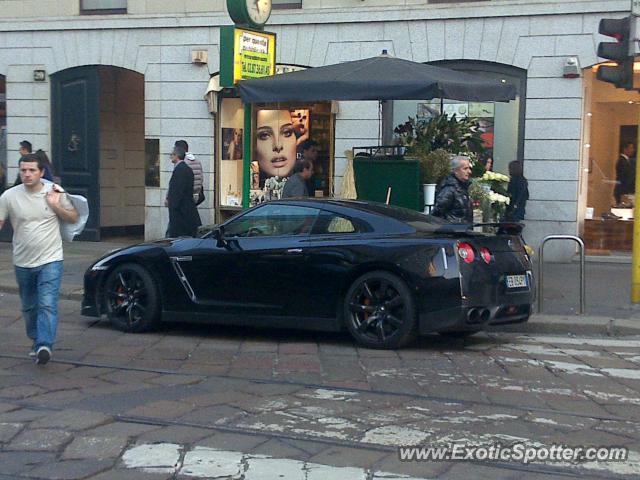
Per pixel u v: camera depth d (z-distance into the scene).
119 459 6.07
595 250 16.25
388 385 7.95
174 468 5.90
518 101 15.88
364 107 16.73
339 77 11.80
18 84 19.50
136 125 20.27
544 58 15.58
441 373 8.43
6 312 11.77
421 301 9.22
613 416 7.04
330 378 8.21
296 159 17.50
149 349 9.58
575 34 15.38
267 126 17.70
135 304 10.54
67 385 7.92
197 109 18.03
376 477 5.70
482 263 9.32
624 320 10.91
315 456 6.08
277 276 9.82
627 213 16.67
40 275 8.42
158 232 18.42
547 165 15.69
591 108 16.64
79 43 18.92
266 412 7.07
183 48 18.03
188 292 10.27
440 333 10.55
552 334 10.76
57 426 6.68
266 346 9.76
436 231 9.37
